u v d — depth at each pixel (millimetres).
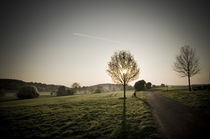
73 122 8586
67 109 13625
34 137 6461
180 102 14945
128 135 6023
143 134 6023
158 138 5535
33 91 43625
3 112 12922
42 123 8742
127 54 25625
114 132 6484
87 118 9445
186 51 30891
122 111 11297
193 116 8602
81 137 6152
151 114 9711
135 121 8109
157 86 86250
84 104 16891
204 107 10891
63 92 58719
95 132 6648
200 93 20859
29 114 11641
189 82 30000
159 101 17016
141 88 55156
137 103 15797
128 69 24625
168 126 6918
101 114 10484
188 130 6254
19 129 7699
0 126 8414
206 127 6512
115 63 25500
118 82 25141
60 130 7234
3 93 51312
